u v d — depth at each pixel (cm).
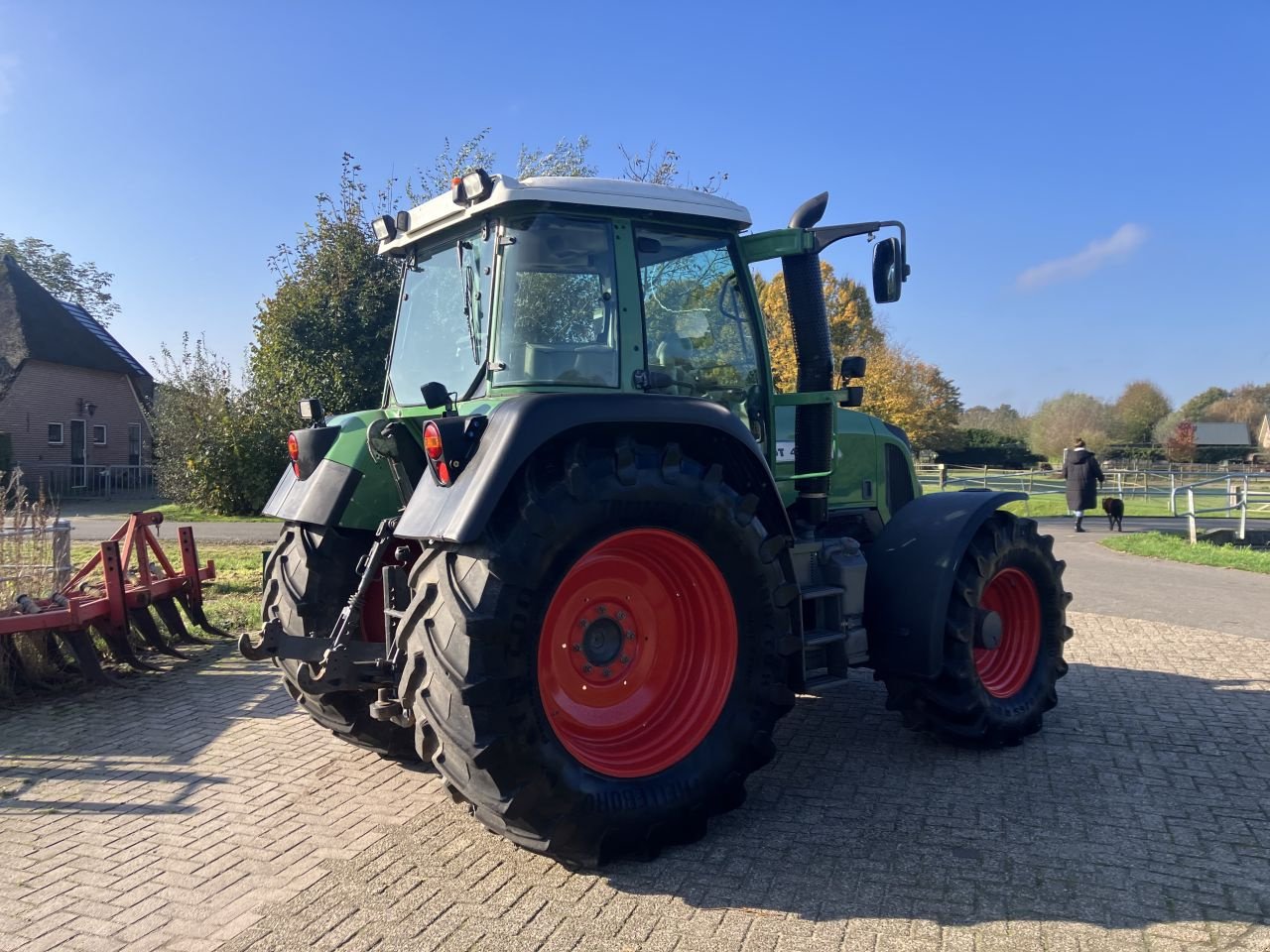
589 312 378
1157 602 909
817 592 421
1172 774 420
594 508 324
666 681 372
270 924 297
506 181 361
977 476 3156
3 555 634
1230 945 275
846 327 2495
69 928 297
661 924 293
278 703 556
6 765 450
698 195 407
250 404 1923
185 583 722
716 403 402
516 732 306
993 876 321
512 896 313
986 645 451
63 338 2827
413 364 442
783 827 366
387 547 403
